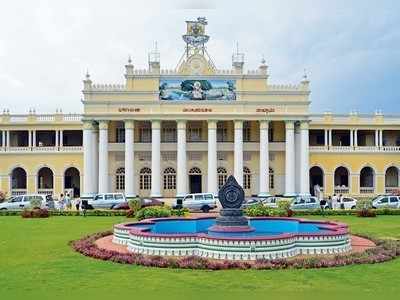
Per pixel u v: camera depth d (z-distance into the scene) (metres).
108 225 40.69
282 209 43.88
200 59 73.25
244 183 75.62
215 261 22.70
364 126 78.06
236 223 27.81
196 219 33.81
